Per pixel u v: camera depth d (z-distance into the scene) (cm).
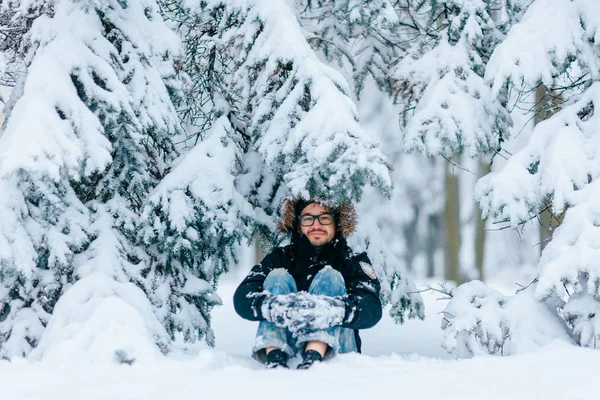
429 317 866
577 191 378
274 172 472
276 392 237
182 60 467
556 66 414
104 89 421
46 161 360
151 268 444
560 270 359
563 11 418
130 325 326
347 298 329
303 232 374
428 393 237
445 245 1666
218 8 488
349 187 387
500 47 422
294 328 310
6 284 395
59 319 359
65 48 409
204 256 481
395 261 558
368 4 506
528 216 399
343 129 409
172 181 450
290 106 438
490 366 292
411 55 527
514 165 405
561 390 238
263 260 372
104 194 455
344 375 272
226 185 457
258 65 461
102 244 417
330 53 602
